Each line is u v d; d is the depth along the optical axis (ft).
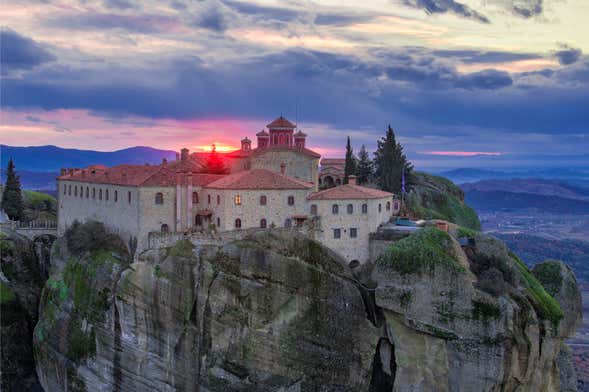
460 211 459.32
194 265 256.52
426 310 257.34
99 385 274.77
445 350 258.57
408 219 322.96
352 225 299.17
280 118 393.29
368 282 280.72
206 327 252.01
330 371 258.16
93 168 352.28
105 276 277.44
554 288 306.55
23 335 320.29
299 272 257.14
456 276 254.88
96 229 306.76
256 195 291.99
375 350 268.82
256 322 250.98
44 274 346.74
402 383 262.88
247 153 374.84
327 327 259.19
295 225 297.74
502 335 249.34
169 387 257.75
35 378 317.63
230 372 248.93
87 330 278.67
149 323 261.03
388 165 401.08
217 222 291.58
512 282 272.92
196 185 300.81
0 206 396.37
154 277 259.60
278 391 249.34
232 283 251.60
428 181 479.41
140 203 285.64
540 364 269.44
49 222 377.71
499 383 252.01
